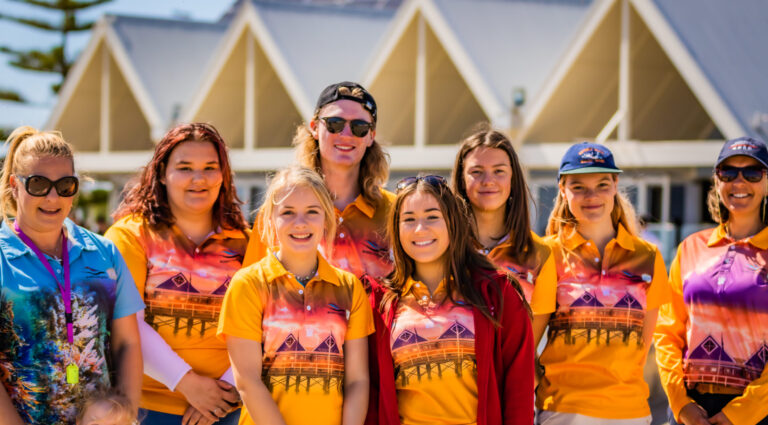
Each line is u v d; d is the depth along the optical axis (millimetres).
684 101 15773
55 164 2902
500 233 3893
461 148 3912
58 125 24703
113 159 23234
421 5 16656
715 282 3816
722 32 14688
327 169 3875
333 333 3164
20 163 2910
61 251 2986
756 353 3676
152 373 3355
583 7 18922
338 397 3145
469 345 3184
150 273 3512
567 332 3713
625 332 3668
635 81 15719
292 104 21031
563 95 15531
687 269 3988
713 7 15266
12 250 2852
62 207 2930
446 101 18562
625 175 15242
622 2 14523
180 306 3490
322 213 3236
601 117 16219
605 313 3684
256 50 20312
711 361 3777
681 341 4000
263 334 3135
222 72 20719
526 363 3250
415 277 3359
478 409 3119
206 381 3393
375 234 3803
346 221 3793
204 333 3510
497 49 17641
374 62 17484
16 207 2994
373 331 3289
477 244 3609
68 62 32875
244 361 3072
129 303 3131
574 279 3781
